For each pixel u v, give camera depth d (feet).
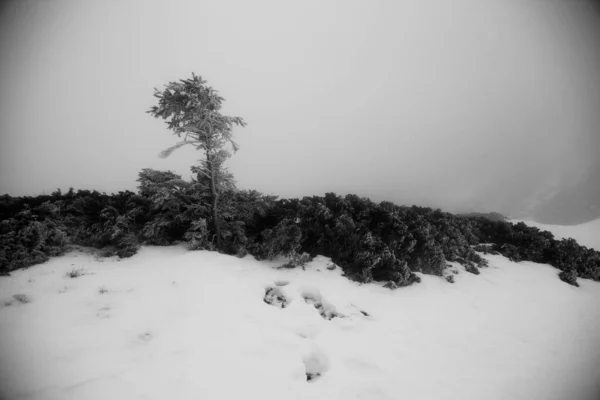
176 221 24.25
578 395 12.71
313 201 29.96
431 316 18.37
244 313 15.11
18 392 8.72
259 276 20.34
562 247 36.35
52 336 11.50
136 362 10.51
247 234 26.32
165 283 17.11
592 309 23.25
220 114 21.20
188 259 20.72
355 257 23.43
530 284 26.89
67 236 21.33
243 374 10.69
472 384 12.35
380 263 23.27
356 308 18.10
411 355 13.84
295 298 18.16
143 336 12.13
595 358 16.02
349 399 10.37
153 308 14.38
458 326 17.54
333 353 13.17
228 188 23.94
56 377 9.42
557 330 18.79
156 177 22.84
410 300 20.27
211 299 15.76
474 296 22.49
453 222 37.09
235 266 20.94
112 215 22.44
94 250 21.33
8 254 17.24
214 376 10.33
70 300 14.38
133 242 21.62
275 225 25.48
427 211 38.24
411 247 24.73
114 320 13.03
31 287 15.26
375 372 12.14
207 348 11.80
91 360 10.36
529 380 13.29
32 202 24.00
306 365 12.41
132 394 9.07
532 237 36.94
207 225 24.76
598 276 32.65
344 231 24.58
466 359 14.19
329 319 17.13
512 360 14.70
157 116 19.97
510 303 22.13
